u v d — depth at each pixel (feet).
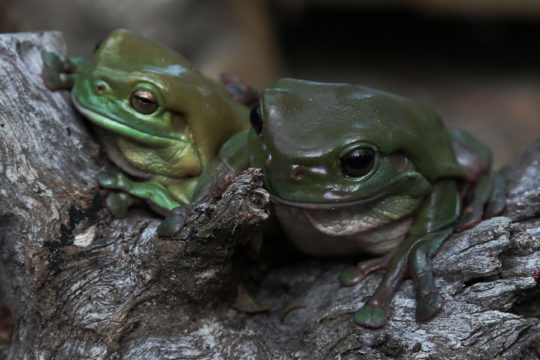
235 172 1.06
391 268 1.08
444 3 2.72
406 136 1.05
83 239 1.09
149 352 1.07
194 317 1.09
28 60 1.11
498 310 1.06
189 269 1.07
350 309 1.08
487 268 1.06
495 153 2.30
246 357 1.08
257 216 1.03
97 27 1.99
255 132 1.06
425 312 1.05
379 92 1.10
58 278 1.08
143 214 1.12
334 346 1.07
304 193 1.04
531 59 2.86
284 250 1.18
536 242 1.09
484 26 2.92
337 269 1.16
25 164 1.08
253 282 1.17
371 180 1.04
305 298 1.14
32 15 1.87
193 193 1.12
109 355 1.07
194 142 1.11
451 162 1.10
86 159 1.11
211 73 2.08
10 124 1.07
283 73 2.53
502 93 2.65
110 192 1.11
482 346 1.04
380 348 1.06
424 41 3.00
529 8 2.63
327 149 1.03
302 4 2.84
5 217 1.08
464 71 2.81
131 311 1.08
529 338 1.04
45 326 1.09
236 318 1.12
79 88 1.11
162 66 1.11
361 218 1.07
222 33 2.17
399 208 1.08
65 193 1.09
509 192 1.17
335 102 1.06
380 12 2.99
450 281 1.07
